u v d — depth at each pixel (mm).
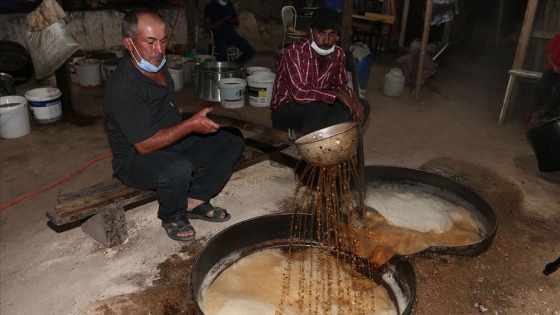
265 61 8820
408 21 9680
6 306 2697
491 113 6160
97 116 5848
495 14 9906
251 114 5879
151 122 2820
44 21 5031
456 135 5309
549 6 5500
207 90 6391
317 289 2744
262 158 4430
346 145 2381
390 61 9000
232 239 2934
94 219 3154
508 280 2848
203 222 3404
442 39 8859
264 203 3672
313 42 3590
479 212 3377
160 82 2969
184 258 3008
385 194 3684
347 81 3969
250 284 2805
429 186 3727
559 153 3799
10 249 3250
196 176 3293
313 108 3752
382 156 4641
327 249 3070
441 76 8086
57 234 3367
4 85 5922
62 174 4355
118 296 2643
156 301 2600
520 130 5516
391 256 2773
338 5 8070
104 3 8898
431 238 3156
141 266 2934
